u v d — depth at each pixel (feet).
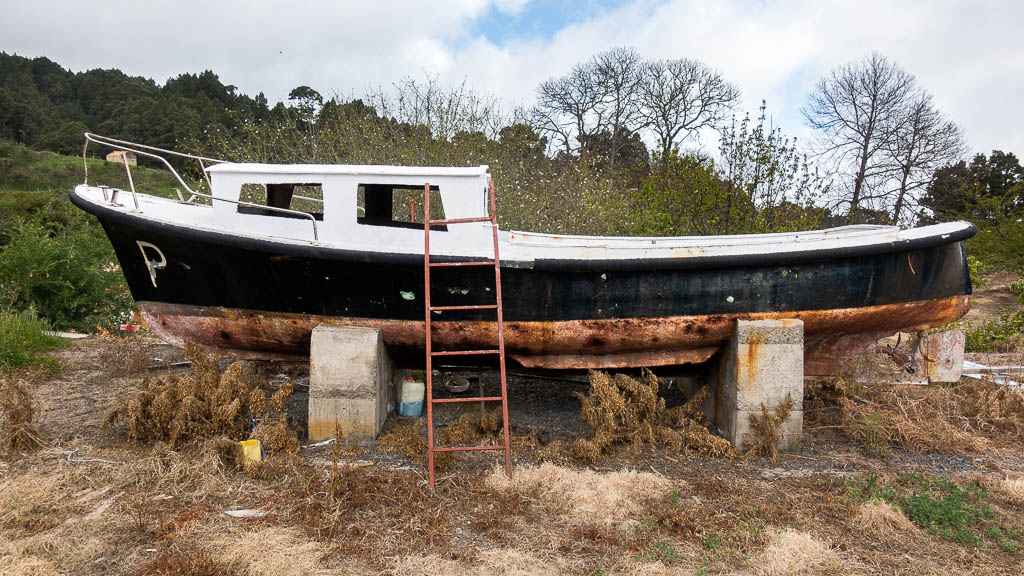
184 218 16.85
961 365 18.51
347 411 14.98
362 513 11.44
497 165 32.65
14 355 21.16
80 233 37.35
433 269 15.05
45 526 10.68
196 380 15.05
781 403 15.05
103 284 33.96
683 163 31.78
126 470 12.87
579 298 15.56
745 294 15.76
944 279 16.98
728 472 14.03
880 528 11.28
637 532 11.10
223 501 11.87
